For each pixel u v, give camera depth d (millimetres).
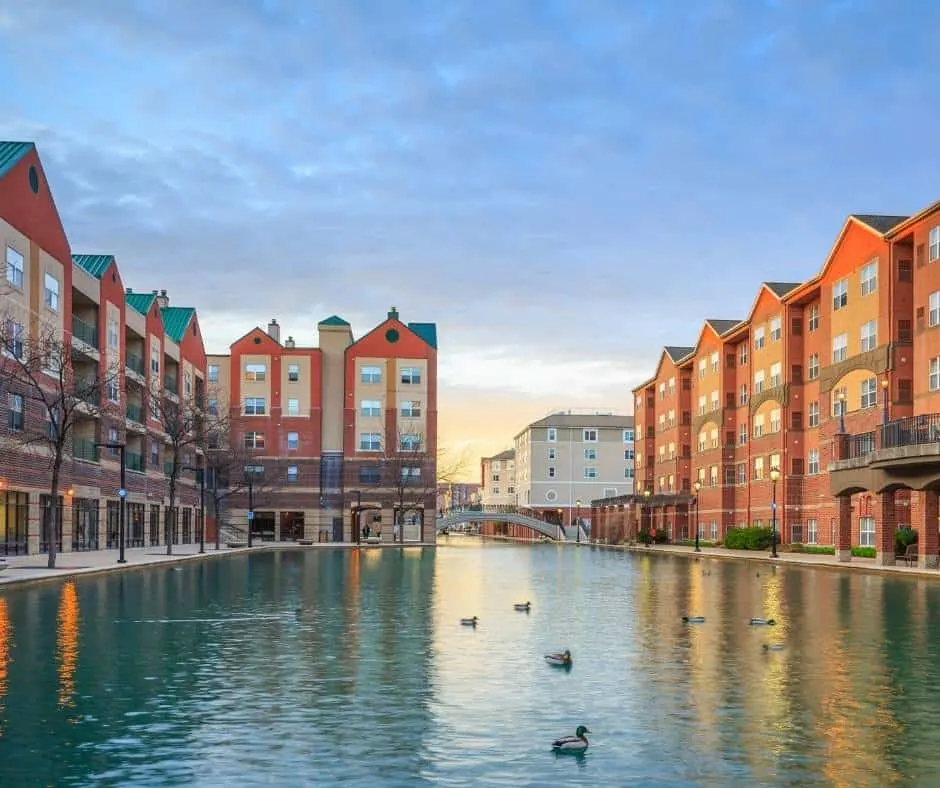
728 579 40219
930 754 10812
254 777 9875
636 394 118250
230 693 13906
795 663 16688
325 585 34875
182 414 72500
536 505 151000
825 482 64438
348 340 103875
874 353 56625
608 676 15344
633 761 10492
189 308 87062
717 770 10195
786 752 10875
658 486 108188
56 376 52688
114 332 63250
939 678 15305
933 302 51156
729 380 86250
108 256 63000
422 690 14148
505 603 27797
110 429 62812
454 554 72312
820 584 36969
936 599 29797
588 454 152125
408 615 24172
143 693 13883
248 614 24188
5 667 16000
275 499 100125
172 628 21219
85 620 22672
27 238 48719
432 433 101438
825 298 64625
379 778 9859
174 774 9961
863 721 12336
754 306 79875
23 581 32562
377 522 111500
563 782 9750
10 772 10016
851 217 59969
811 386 70438
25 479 48812
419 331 106562
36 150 50125
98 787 9547
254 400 101188
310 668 15969
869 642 19391
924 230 52156
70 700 13406
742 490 83438
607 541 113875
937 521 44656
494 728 11906
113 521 64438
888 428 47781
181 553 60312
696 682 14867
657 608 26516
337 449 101562
